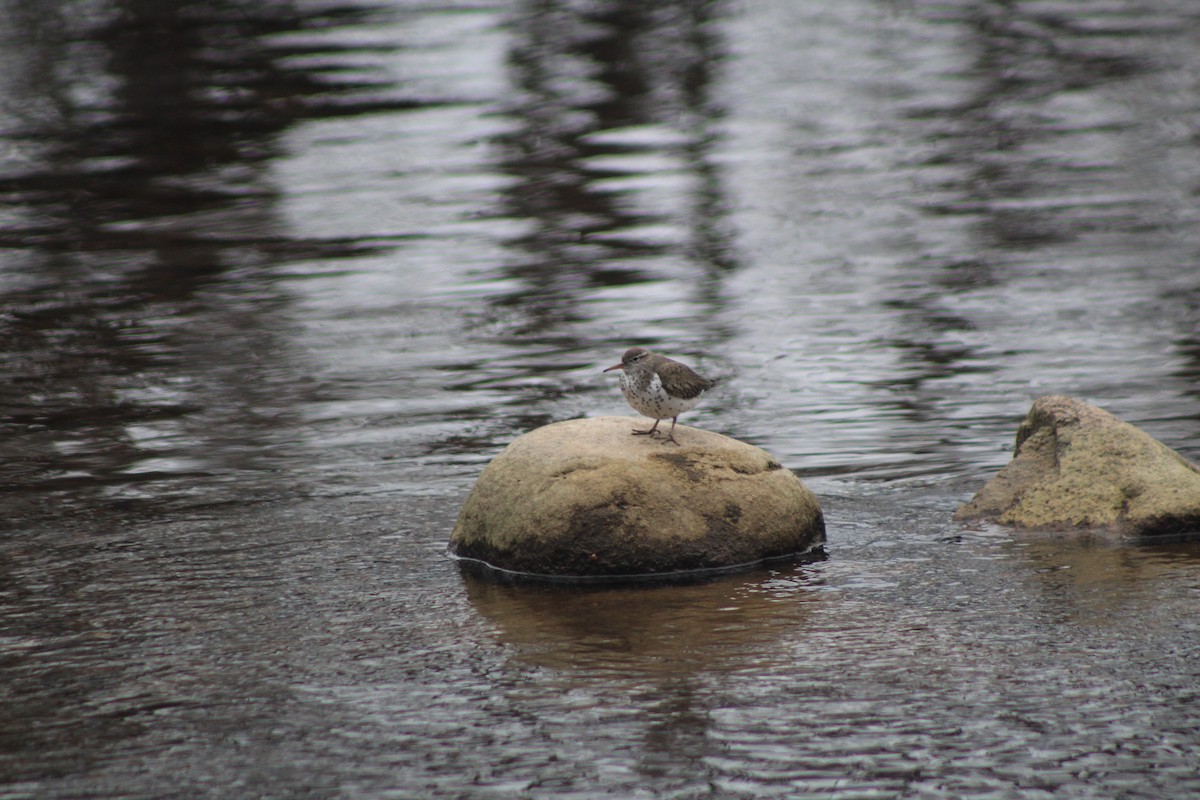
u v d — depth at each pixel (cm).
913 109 3603
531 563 1120
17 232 2648
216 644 975
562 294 2222
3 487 1409
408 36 4488
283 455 1517
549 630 991
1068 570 1095
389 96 3762
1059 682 869
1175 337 1902
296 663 936
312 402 1723
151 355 1938
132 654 956
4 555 1193
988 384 1723
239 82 3916
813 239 2534
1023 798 729
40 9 4934
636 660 928
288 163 3155
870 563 1135
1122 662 896
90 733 830
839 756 780
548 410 1669
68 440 1581
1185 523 1179
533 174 3055
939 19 4709
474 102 3700
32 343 2000
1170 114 3469
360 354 1930
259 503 1349
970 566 1117
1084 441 1258
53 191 2947
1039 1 4972
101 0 5078
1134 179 2914
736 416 1628
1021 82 3859
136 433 1606
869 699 852
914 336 1956
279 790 758
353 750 802
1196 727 800
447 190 2931
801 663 914
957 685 869
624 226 2652
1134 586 1048
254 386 1794
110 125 3503
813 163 3123
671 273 2334
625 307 2145
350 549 1203
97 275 2366
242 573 1138
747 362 1855
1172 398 1620
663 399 1135
